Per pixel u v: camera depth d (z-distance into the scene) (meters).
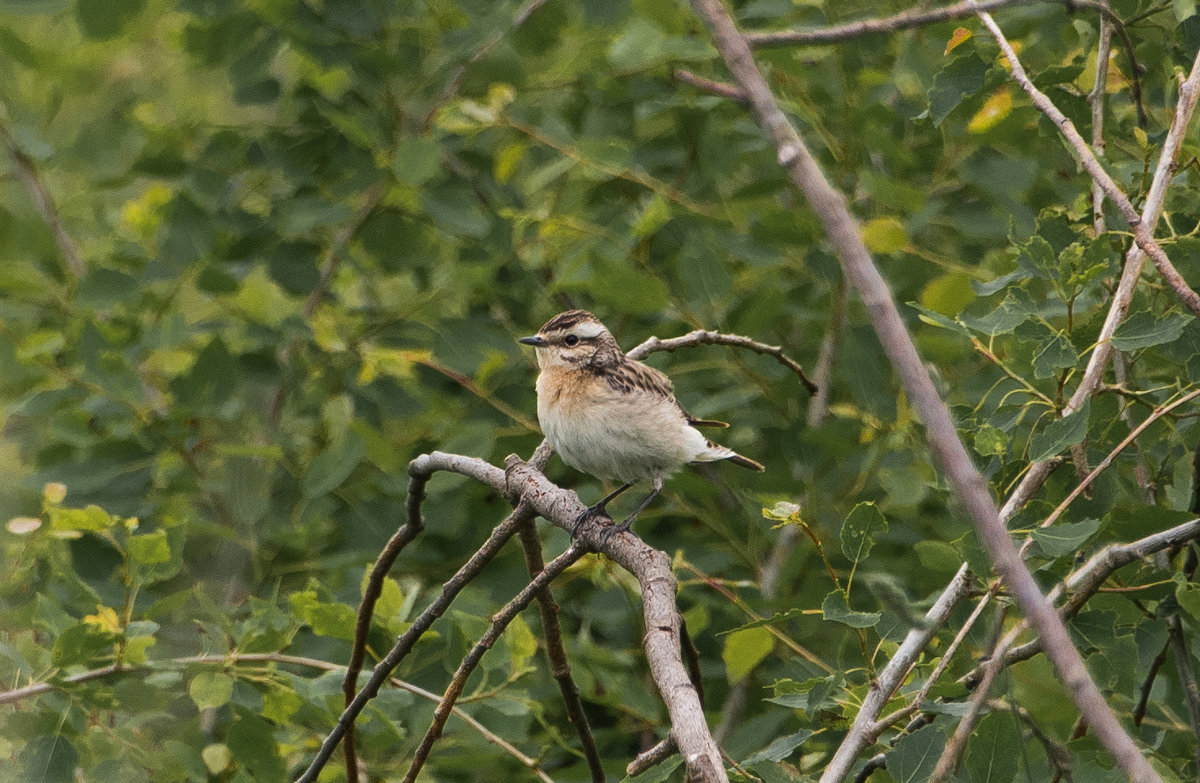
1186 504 8.27
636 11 12.27
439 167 12.95
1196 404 8.50
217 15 12.66
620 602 12.37
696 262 12.14
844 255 3.89
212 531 11.57
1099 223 8.06
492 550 7.70
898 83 11.77
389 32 13.22
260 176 13.73
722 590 10.59
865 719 6.39
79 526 8.86
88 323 11.64
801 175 3.98
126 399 11.60
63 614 8.86
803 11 12.98
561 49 14.12
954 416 8.21
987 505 3.73
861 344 12.22
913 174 13.55
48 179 15.89
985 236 12.73
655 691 12.17
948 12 4.94
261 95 13.40
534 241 12.96
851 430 12.72
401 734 8.85
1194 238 7.63
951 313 10.73
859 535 6.60
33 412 12.10
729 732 11.69
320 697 8.95
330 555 12.70
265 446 11.52
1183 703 8.80
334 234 13.70
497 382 13.28
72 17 13.01
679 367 12.88
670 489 12.86
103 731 9.05
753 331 12.35
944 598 6.76
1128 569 7.65
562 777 10.87
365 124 12.60
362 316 13.70
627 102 13.85
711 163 12.85
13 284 12.99
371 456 11.56
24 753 8.55
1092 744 7.32
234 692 9.61
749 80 4.11
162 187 13.89
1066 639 3.69
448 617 10.85
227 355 11.82
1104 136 9.38
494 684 9.93
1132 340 7.09
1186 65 8.84
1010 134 11.30
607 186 14.04
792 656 11.87
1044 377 7.21
